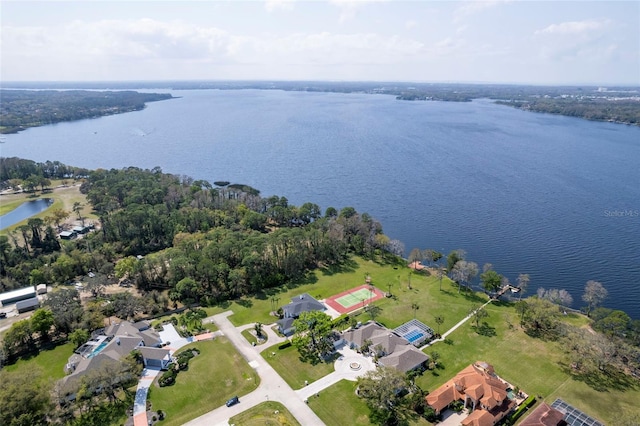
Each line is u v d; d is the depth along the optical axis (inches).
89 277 5187.0
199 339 4079.7
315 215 7534.5
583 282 5561.0
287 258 5442.9
